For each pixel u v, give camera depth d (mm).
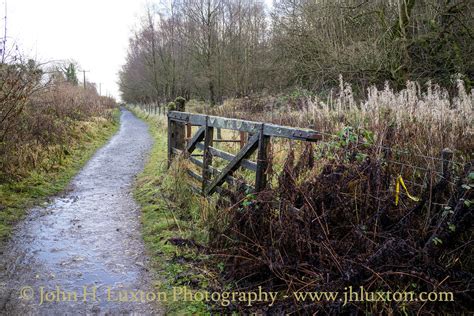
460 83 5379
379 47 13195
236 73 24891
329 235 3328
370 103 5406
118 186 7488
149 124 23594
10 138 7531
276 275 3273
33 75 8055
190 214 5328
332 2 15469
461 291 2891
